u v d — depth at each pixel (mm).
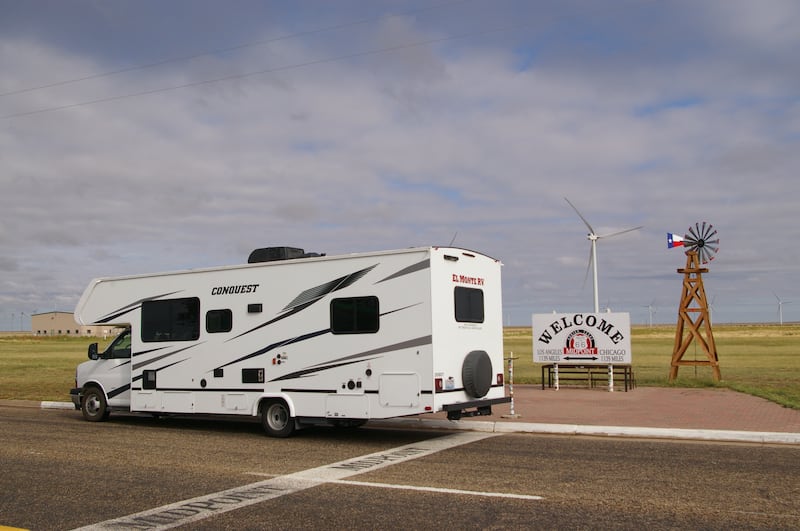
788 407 15422
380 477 8711
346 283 12141
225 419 15727
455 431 13352
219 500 7574
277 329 12758
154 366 14156
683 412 14742
